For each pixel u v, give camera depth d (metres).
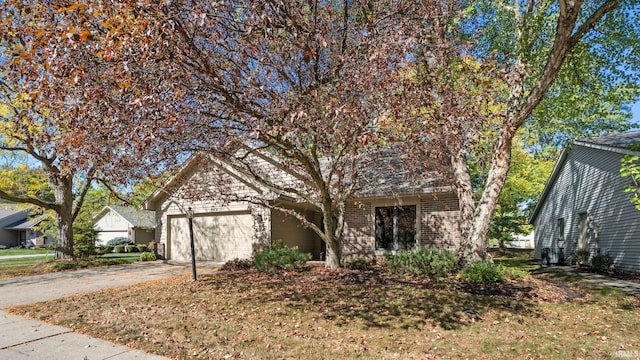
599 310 7.48
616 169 13.63
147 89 5.52
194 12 5.38
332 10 7.64
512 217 26.58
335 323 6.36
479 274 9.31
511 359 4.92
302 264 11.90
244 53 6.45
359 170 11.21
